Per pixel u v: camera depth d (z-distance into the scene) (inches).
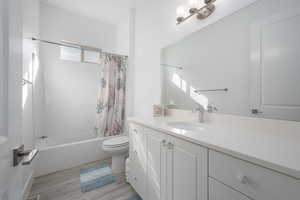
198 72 55.7
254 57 39.6
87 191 59.3
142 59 89.5
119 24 114.8
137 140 55.9
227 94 46.3
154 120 57.6
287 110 33.7
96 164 82.3
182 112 62.5
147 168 49.2
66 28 98.6
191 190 32.7
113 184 64.2
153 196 45.9
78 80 104.2
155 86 78.7
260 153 23.0
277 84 35.4
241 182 23.5
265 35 37.3
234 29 44.0
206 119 52.3
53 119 95.0
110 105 94.3
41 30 89.4
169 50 68.8
